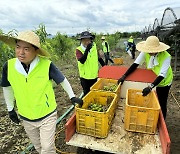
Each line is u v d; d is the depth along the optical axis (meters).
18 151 3.61
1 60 4.84
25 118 2.55
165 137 2.59
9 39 2.47
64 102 5.97
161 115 3.13
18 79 2.37
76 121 3.12
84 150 3.50
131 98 4.06
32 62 2.36
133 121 3.12
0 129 4.35
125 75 4.29
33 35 2.28
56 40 12.48
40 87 2.42
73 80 8.95
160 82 3.82
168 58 3.61
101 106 3.62
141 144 2.87
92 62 4.70
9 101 2.68
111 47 25.98
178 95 6.67
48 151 2.48
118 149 2.76
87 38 4.59
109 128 3.23
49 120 2.52
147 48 3.59
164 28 12.06
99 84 4.45
